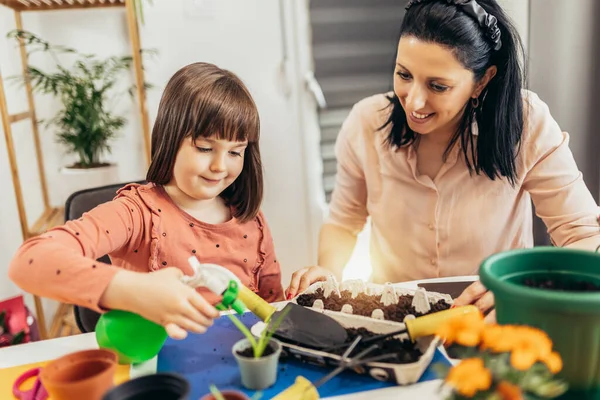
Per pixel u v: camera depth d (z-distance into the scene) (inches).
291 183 81.5
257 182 42.3
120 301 26.5
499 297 21.4
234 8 74.7
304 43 76.7
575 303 19.3
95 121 65.5
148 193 40.3
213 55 75.8
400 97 39.5
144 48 73.9
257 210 43.2
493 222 44.9
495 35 36.6
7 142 59.8
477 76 37.5
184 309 25.7
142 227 39.1
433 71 36.0
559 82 60.1
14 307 41.1
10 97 66.6
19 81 69.2
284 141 80.0
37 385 25.4
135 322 26.5
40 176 74.2
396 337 26.9
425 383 25.0
